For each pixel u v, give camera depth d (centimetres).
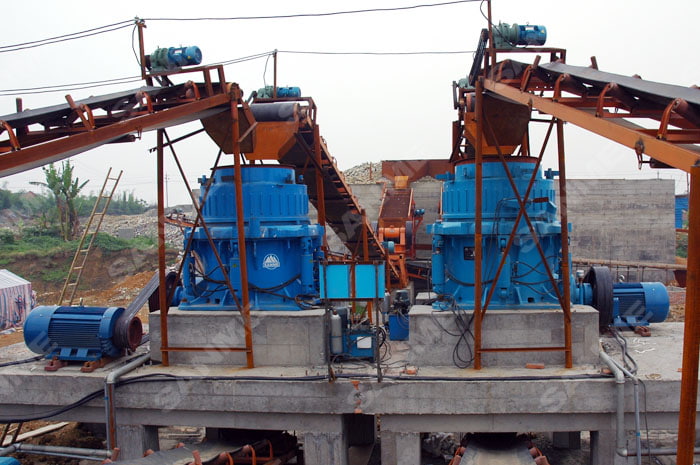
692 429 610
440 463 1395
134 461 1049
